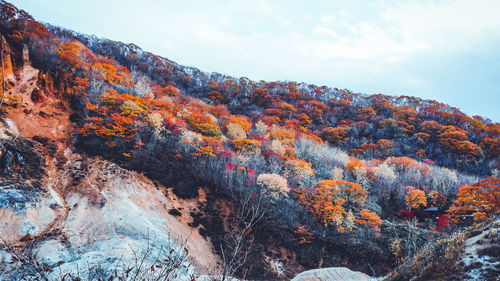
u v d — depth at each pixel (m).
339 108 139.50
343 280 27.25
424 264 16.50
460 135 96.69
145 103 67.19
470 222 48.09
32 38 60.06
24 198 30.20
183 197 44.66
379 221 49.84
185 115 73.31
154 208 39.31
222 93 139.25
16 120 42.56
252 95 144.38
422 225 53.44
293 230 45.50
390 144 96.62
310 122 120.25
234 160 56.91
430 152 94.69
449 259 15.12
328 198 51.28
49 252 25.86
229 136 76.44
